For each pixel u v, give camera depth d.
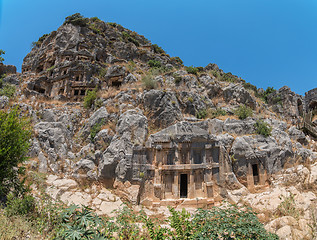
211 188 17.69
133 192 16.41
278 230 11.16
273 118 26.64
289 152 21.23
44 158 18.47
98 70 33.69
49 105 24.95
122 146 17.81
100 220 9.16
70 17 41.50
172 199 17.00
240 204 16.84
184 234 8.81
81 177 17.86
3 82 31.89
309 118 29.58
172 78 27.86
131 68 32.41
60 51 37.44
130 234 9.59
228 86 29.36
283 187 17.56
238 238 8.35
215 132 21.16
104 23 48.66
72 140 21.58
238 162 19.69
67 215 9.88
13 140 12.31
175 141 18.03
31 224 9.76
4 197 11.80
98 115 21.56
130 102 22.14
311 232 10.62
